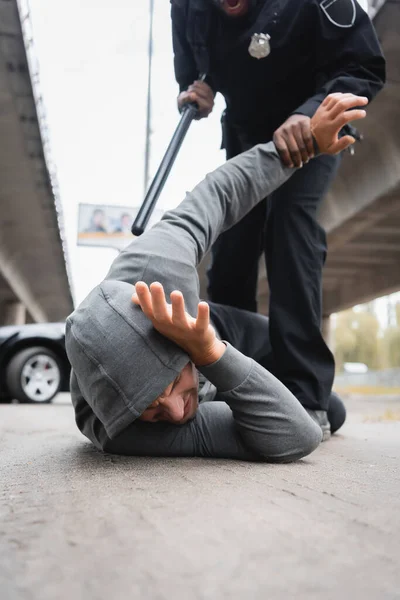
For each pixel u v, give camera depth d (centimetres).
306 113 218
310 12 239
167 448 188
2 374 730
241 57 253
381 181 1158
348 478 154
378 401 1240
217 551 87
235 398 172
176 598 69
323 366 242
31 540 95
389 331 6169
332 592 71
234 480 148
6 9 801
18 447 238
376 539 94
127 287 172
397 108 1009
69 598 69
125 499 125
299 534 96
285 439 176
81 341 165
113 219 896
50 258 2091
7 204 1556
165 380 160
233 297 298
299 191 246
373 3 761
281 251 245
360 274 1948
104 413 166
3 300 2495
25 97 1016
